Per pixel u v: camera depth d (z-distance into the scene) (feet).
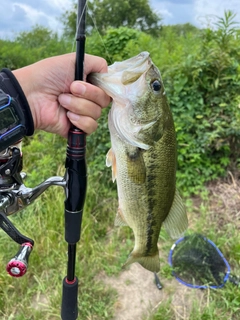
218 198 2.70
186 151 2.85
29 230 2.30
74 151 1.02
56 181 1.05
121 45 4.18
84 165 1.04
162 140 1.22
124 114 1.12
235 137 2.88
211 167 2.85
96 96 1.02
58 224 2.42
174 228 1.38
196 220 2.49
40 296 2.04
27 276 2.13
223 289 1.99
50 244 2.28
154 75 1.14
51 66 1.11
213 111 2.95
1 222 0.98
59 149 3.20
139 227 1.32
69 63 1.12
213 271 2.10
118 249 2.38
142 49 3.78
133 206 1.26
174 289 2.07
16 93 0.95
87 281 2.09
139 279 2.16
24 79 1.08
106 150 2.96
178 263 2.18
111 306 1.98
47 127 1.16
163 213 1.34
